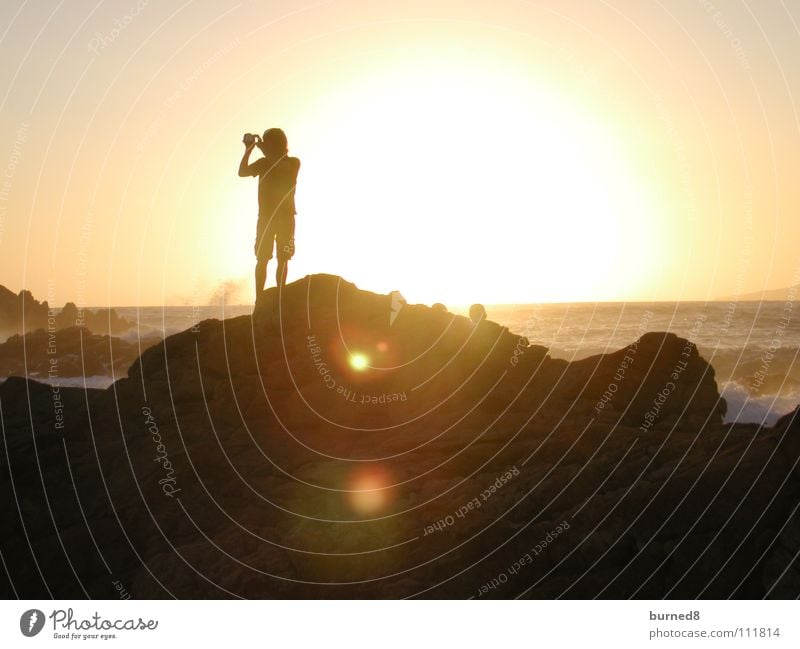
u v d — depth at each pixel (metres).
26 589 11.80
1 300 80.62
